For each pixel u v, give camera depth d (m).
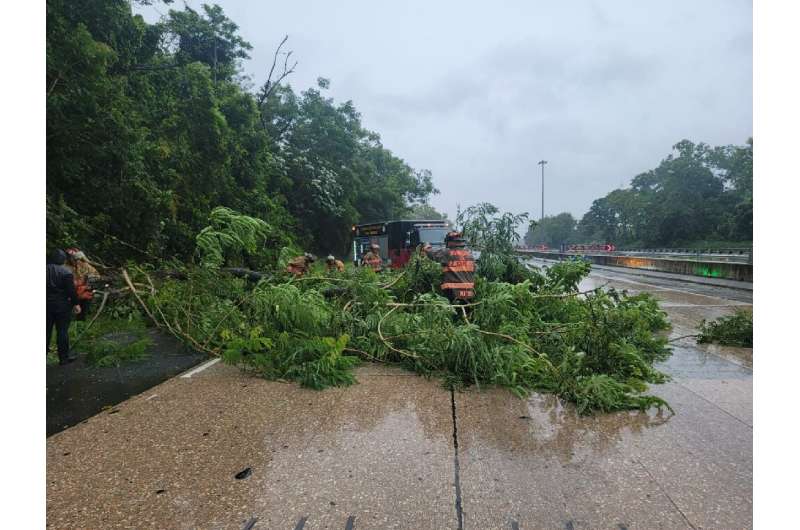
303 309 5.64
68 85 10.22
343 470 3.05
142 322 7.87
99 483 2.91
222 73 24.17
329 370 4.91
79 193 11.17
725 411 4.14
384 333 5.90
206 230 7.27
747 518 2.54
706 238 65.56
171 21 23.55
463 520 2.52
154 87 17.11
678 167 69.44
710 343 7.09
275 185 27.81
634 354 5.15
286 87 33.69
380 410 4.12
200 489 2.84
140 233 12.66
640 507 2.64
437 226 20.11
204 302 6.61
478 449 3.35
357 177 36.88
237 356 5.07
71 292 5.78
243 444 3.44
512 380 4.74
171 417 3.97
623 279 21.28
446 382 4.84
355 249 24.11
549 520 2.52
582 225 101.81
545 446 3.40
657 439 3.53
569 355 5.05
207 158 17.08
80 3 11.74
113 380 5.09
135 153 12.33
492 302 5.77
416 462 3.15
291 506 2.65
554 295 7.39
